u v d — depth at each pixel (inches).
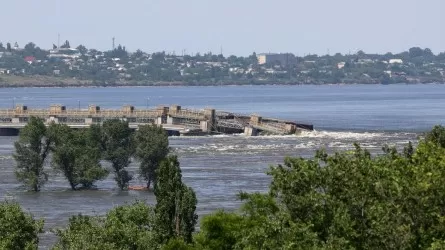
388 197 5364.2
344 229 5251.0
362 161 5684.1
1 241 6658.5
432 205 5226.4
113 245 6614.2
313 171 5600.4
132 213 7130.9
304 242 5246.1
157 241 6806.1
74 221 7135.8
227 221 6309.1
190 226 6884.8
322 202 5442.9
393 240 5108.3
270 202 6166.3
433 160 5615.2
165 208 6909.5
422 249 5142.7
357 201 5388.8
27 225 6894.7
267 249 5354.3
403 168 5634.8
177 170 6983.3
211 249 6235.2
